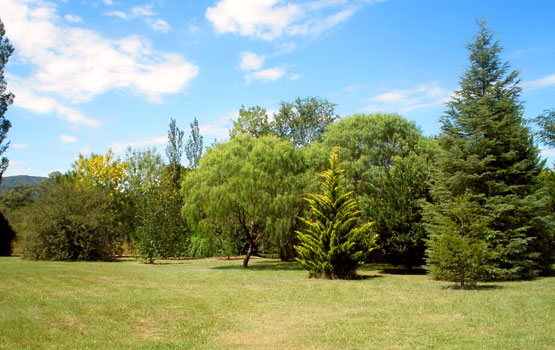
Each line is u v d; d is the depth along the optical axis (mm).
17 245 31250
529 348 6043
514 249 15883
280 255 29688
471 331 7238
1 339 6520
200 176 22188
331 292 12445
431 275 17344
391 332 7270
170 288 13125
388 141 26891
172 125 41250
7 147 32875
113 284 13633
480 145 17234
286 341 6805
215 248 27469
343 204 17359
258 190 21578
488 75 18016
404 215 20031
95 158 37219
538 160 17328
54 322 7812
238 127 40594
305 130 45594
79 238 25688
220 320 8445
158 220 26938
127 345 6527
